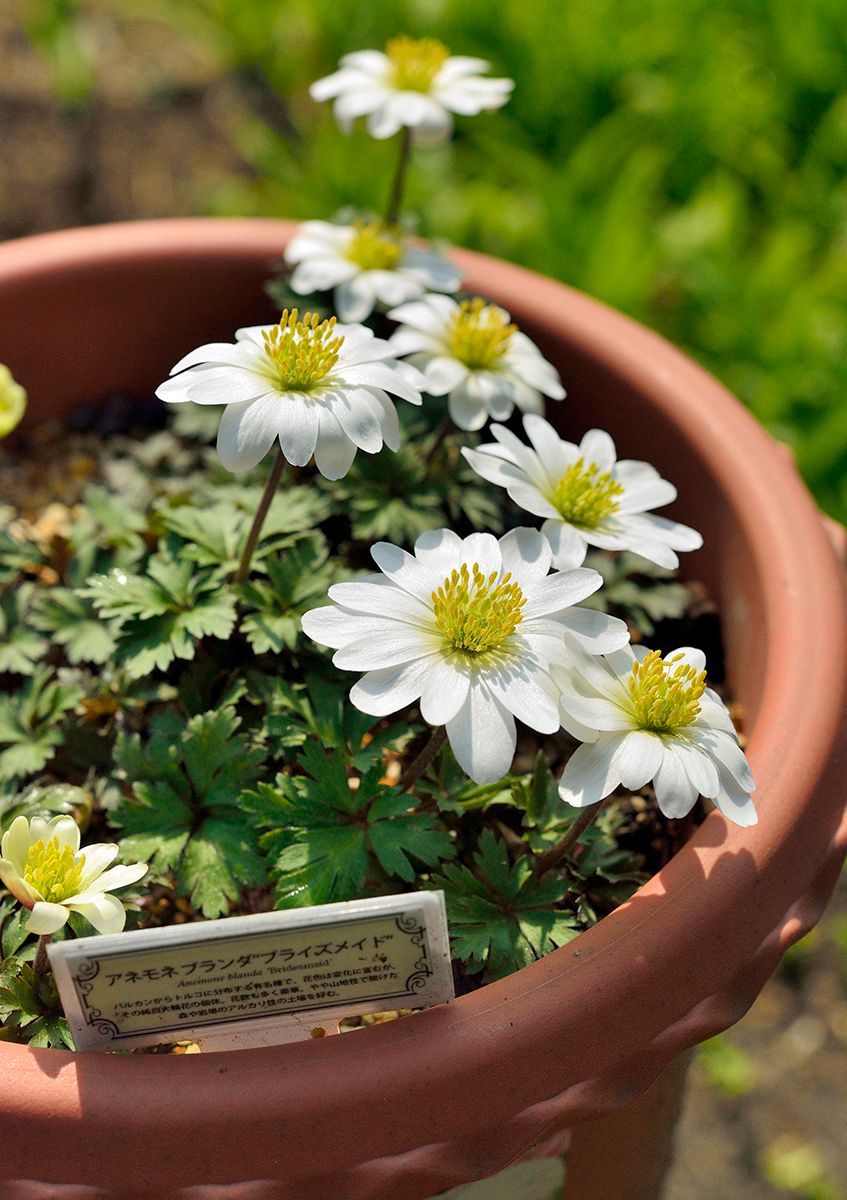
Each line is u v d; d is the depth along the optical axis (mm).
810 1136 596
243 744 370
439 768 382
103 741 400
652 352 452
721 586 431
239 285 479
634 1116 372
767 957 340
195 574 404
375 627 326
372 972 320
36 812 376
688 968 328
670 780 317
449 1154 316
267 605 389
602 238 707
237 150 908
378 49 861
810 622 384
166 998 318
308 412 343
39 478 483
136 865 334
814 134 825
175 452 482
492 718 319
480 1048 313
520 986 320
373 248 437
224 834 362
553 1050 317
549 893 355
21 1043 337
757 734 362
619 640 331
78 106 905
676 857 340
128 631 384
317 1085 307
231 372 346
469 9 818
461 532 452
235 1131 304
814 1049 619
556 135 824
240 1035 328
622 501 377
